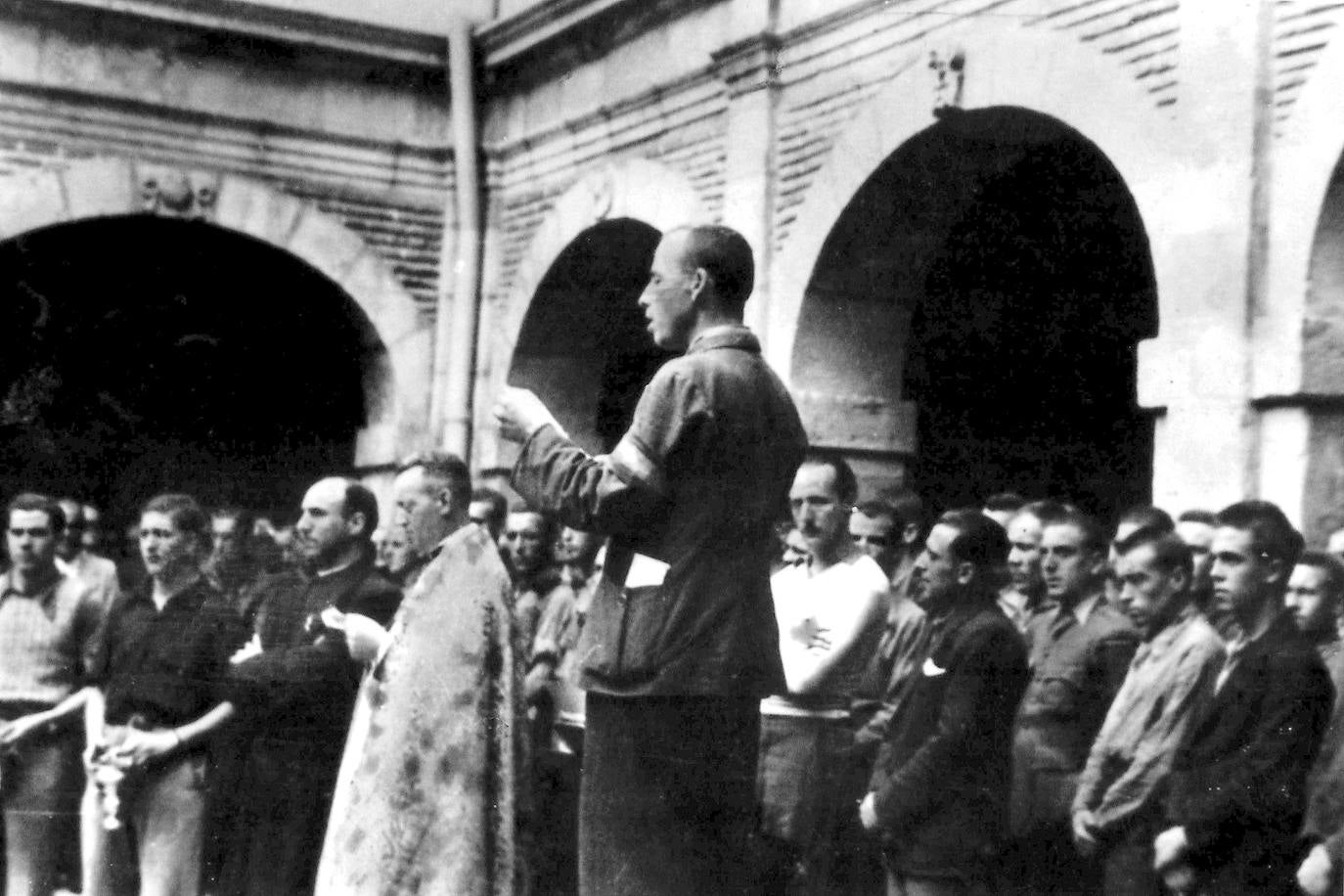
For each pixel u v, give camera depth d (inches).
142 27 423.2
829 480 220.1
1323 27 242.1
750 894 135.0
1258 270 248.4
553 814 249.3
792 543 245.6
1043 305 362.9
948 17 307.7
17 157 412.5
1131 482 366.0
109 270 466.9
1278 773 159.5
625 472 131.2
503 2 458.6
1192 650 183.3
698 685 131.5
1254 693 162.7
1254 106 249.6
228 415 511.8
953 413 363.3
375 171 454.6
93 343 489.7
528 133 442.0
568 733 253.4
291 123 443.2
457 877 145.6
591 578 277.3
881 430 344.5
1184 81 261.4
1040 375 367.2
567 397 452.1
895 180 326.3
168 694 203.8
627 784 133.3
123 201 422.6
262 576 229.0
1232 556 170.9
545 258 432.1
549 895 241.8
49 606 256.8
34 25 413.7
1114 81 273.9
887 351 347.6
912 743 186.4
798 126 348.2
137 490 509.0
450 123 462.3
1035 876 199.5
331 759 187.9
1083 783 189.2
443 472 174.9
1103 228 356.2
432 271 461.7
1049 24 288.5
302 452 505.0
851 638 214.2
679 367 134.9
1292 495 241.0
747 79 359.6
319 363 492.1
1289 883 161.5
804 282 340.8
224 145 435.5
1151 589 190.7
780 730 213.6
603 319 448.5
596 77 417.4
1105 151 275.9
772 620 137.7
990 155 318.0
